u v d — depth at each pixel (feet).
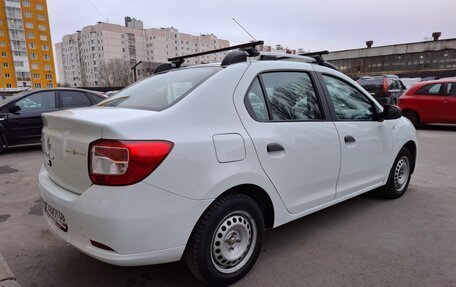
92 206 6.61
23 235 11.32
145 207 6.63
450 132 33.91
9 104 25.18
